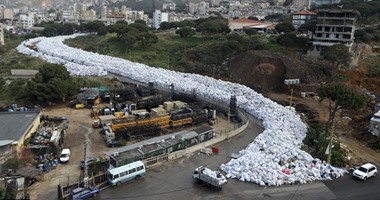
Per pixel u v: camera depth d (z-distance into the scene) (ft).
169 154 160.56
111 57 389.19
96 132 193.36
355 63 331.98
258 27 531.91
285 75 315.17
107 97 249.34
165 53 442.91
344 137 195.21
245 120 213.46
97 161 150.30
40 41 495.82
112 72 333.01
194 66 381.81
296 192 133.90
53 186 132.26
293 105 260.62
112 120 197.16
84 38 547.49
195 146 172.24
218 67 376.07
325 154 164.04
